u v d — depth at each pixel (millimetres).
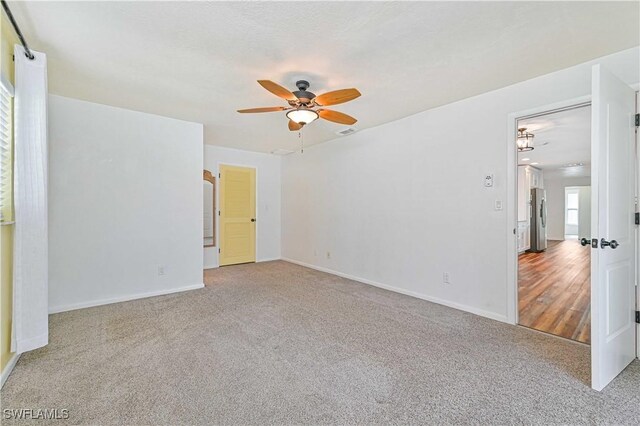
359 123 4129
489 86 2908
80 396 1772
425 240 3650
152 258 3818
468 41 2152
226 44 2205
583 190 9555
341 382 1925
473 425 1546
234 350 2354
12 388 1848
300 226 5953
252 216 6184
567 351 2332
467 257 3227
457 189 3312
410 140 3816
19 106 2072
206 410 1657
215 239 5680
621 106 2062
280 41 2158
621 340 2066
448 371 2051
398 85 2893
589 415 1617
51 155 3174
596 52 2297
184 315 3125
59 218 3223
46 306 2248
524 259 6305
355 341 2520
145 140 3758
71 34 2086
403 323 2916
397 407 1687
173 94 3145
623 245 2092
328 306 3428
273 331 2723
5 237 2039
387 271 4148
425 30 2020
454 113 3332
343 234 4895
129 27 2002
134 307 3373
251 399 1753
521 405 1697
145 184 3762
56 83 2889
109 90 3053
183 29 2023
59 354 2273
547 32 2041
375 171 4312
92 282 3412
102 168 3471
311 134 4754
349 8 1803
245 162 6059
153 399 1747
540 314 3129
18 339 2088
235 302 3574
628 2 1740
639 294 2229
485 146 3066
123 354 2279
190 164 4113
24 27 2002
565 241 9555
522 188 7020
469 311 3213
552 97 2619
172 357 2238
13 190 2098
